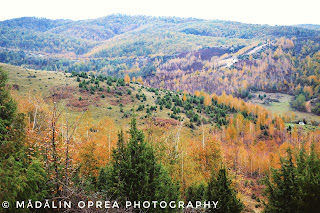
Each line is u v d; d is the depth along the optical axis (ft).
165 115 304.71
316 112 570.05
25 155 34.83
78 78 372.58
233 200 53.06
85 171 83.61
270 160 181.27
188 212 52.70
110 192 46.03
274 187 56.24
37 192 35.99
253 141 282.15
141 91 409.28
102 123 153.28
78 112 261.44
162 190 50.67
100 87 354.74
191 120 300.61
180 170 80.74
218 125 309.83
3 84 36.24
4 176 28.07
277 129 369.30
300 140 289.53
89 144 90.79
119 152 50.26
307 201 48.49
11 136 33.32
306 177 49.42
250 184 162.40
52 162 38.63
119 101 333.83
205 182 77.61
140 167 46.93
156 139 79.46
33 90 294.87
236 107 460.96
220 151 88.63
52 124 37.58
